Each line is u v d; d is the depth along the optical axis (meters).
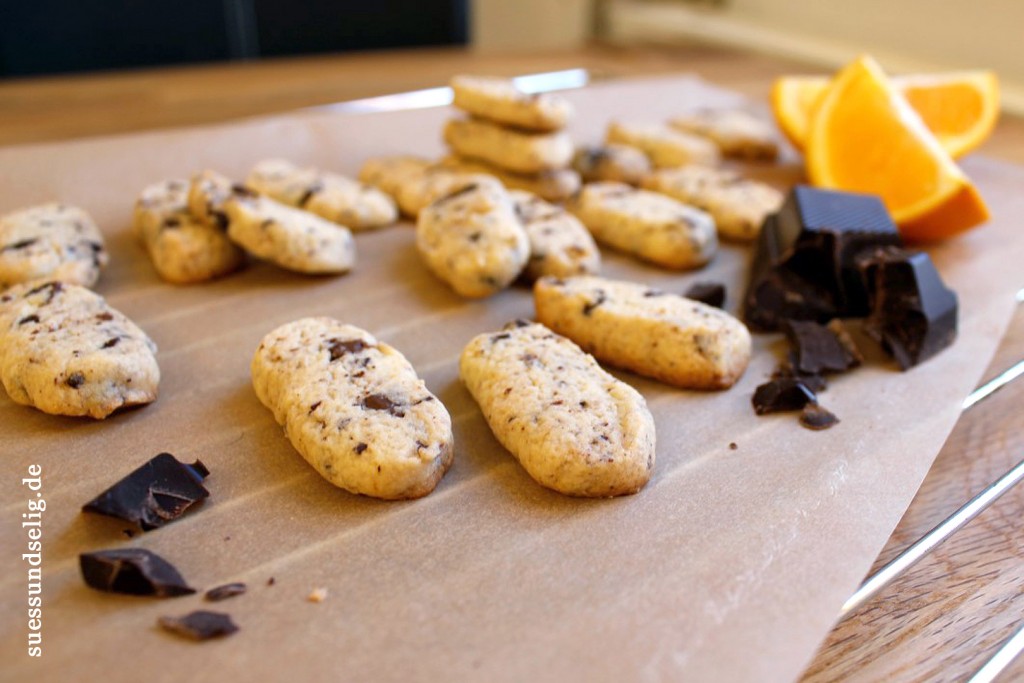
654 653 0.23
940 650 0.24
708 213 0.41
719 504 0.27
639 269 0.38
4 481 0.27
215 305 0.35
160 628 0.24
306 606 0.24
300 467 0.28
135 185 0.41
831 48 0.65
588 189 0.41
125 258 0.37
